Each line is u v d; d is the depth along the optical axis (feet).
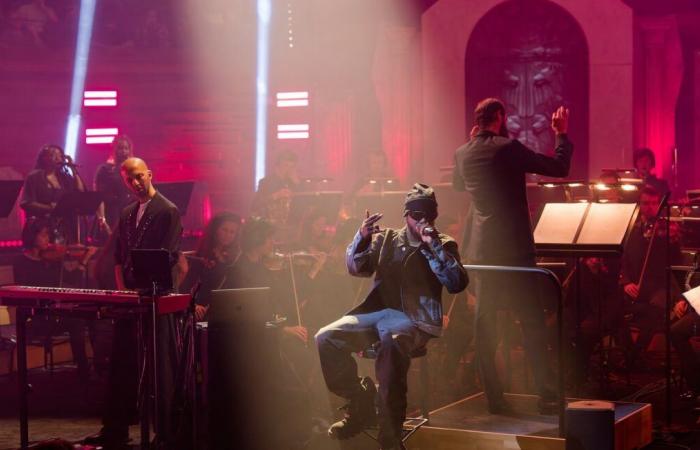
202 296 25.96
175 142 55.83
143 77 55.36
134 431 24.89
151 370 22.04
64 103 54.34
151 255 20.79
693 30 52.01
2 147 53.26
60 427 25.43
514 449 20.07
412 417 23.90
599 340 27.07
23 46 53.47
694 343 30.60
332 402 26.12
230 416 21.59
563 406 19.97
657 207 31.48
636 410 21.83
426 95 47.98
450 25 47.52
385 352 19.07
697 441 22.86
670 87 50.21
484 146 21.79
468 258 22.36
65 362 35.27
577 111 47.14
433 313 19.44
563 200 33.60
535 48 47.32
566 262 29.96
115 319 22.62
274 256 26.32
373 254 19.99
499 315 28.14
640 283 29.48
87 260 33.50
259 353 21.93
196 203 47.85
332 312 28.04
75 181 38.01
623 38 46.03
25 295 22.00
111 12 55.01
